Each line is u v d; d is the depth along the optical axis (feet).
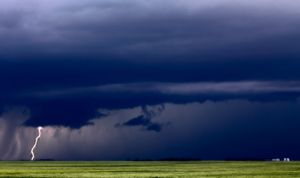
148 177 249.34
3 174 283.38
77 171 338.13
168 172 314.35
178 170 354.33
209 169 373.40
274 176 259.39
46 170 358.43
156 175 271.28
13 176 261.24
